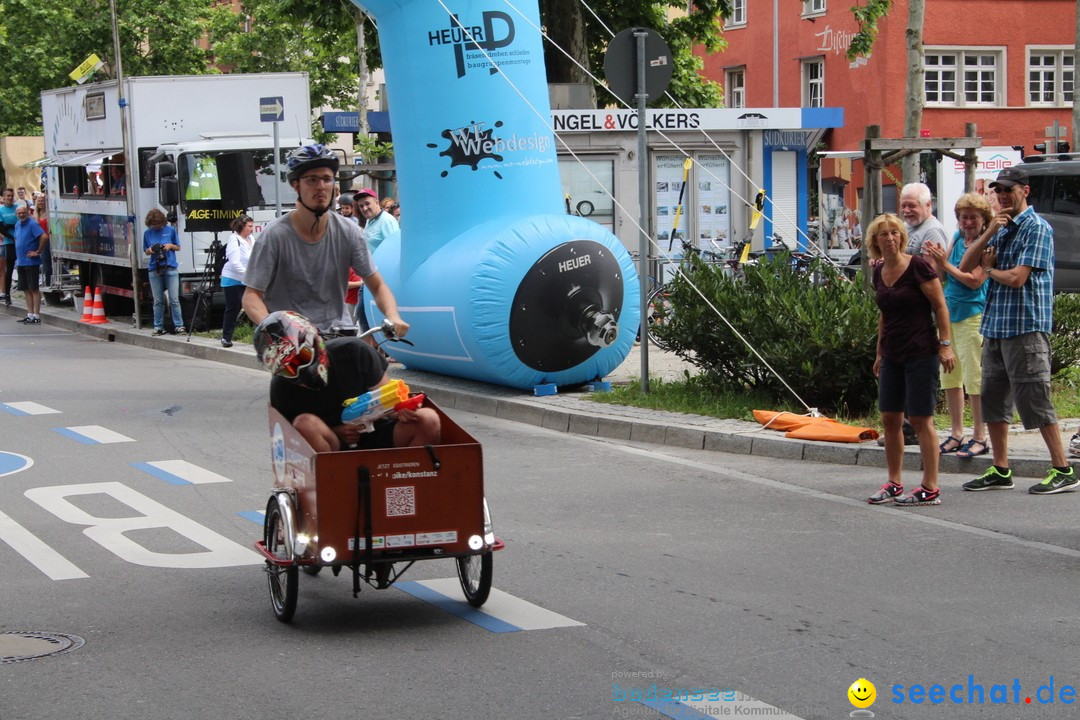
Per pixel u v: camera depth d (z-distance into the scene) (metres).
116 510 10.06
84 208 27.78
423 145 15.74
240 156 23.66
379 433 7.29
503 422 14.46
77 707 5.84
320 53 43.06
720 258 22.45
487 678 6.18
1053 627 6.89
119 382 18.14
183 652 6.63
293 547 6.95
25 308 31.22
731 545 8.80
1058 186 22.62
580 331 14.87
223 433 13.77
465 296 14.76
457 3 15.44
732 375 14.29
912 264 9.70
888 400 9.89
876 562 8.30
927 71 40.41
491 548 7.11
